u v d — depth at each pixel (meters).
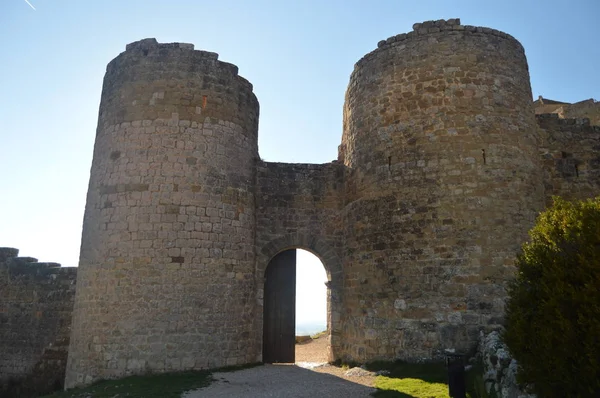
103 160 15.82
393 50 16.55
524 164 14.93
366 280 15.60
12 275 21.86
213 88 16.44
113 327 14.05
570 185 17.86
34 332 20.67
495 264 13.70
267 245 17.83
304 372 14.48
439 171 14.70
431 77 15.55
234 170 16.39
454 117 14.98
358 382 12.48
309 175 18.86
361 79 17.45
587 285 6.89
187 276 14.59
